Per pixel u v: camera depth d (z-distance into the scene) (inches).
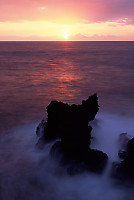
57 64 2664.9
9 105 887.7
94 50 6013.8
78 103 965.2
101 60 3112.7
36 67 2349.9
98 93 1143.6
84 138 416.2
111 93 1139.9
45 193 350.9
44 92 1165.7
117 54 4259.4
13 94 1103.0
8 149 490.0
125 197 341.1
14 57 3609.7
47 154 457.7
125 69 2110.0
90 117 463.2
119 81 1493.6
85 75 1787.6
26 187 363.9
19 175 394.0
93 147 472.7
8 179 382.6
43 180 380.8
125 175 365.4
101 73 1881.2
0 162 434.9
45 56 3956.7
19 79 1572.3
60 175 391.2
